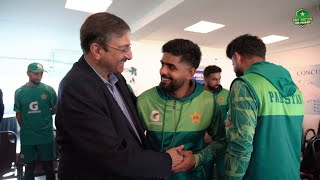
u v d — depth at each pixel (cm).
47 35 522
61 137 95
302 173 314
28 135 325
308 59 553
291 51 590
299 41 545
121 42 93
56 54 711
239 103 113
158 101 124
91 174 92
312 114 545
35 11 374
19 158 324
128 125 101
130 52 98
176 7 329
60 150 99
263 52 132
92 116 85
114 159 84
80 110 85
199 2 313
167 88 119
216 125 131
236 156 110
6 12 376
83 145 84
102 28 91
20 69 735
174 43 115
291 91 122
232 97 118
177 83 117
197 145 126
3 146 289
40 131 328
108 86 105
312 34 483
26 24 441
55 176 341
